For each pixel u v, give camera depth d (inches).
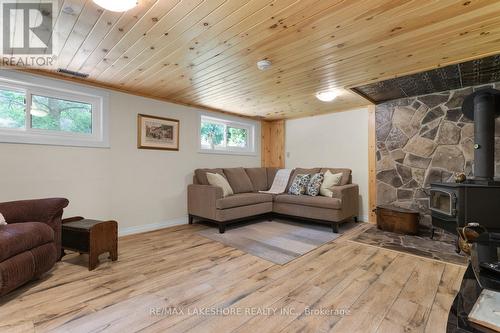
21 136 101.0
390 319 59.7
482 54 88.1
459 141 126.0
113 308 64.4
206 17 65.8
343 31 73.1
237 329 56.1
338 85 122.6
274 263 93.9
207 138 179.6
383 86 124.0
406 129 143.6
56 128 112.6
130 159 134.4
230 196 146.3
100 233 90.9
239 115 196.4
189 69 102.8
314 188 156.0
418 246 112.2
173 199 153.3
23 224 78.5
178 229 143.6
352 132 171.6
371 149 158.7
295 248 110.3
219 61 94.6
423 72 105.6
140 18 65.9
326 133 185.8
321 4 60.7
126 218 132.7
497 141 114.1
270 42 79.6
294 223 159.0
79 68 101.7
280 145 214.5
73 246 91.7
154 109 144.6
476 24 69.3
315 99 149.8
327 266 91.0
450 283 77.4
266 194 165.3
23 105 103.9
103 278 81.1
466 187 98.1
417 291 72.7
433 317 60.3
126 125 132.9
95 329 56.2
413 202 140.3
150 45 81.4
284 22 68.3
